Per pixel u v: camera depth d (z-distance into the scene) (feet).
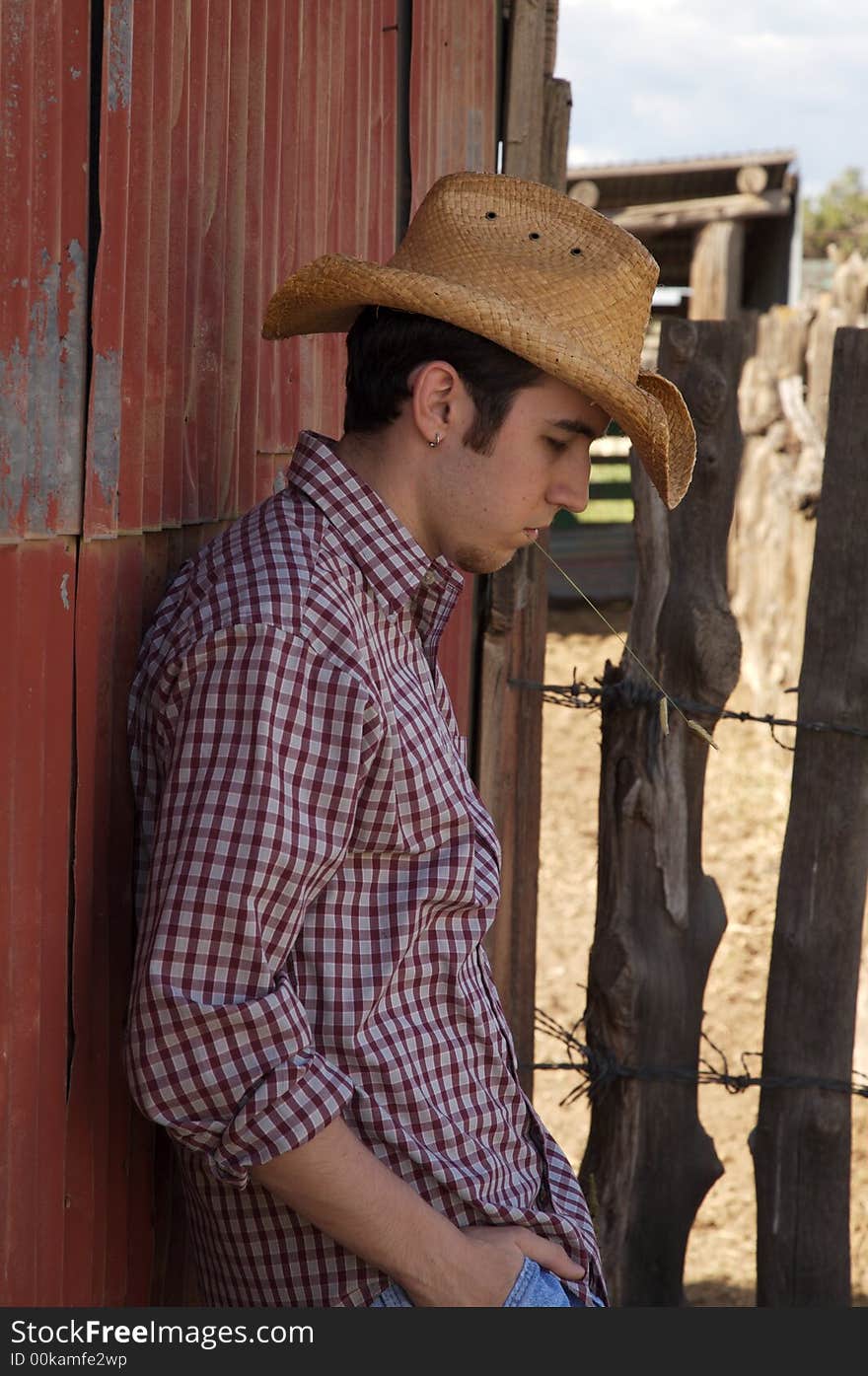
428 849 7.40
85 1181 7.87
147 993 6.51
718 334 13.66
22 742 6.98
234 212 9.12
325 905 7.20
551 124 15.33
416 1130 7.41
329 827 6.79
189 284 8.55
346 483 7.55
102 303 7.36
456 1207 7.55
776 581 37.99
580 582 51.90
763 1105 14.48
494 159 15.42
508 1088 8.13
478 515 7.74
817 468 36.70
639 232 64.08
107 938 7.92
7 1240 7.14
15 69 6.56
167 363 8.27
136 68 7.63
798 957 14.07
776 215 60.18
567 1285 8.11
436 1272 7.14
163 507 8.33
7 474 6.67
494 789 15.10
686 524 13.93
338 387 11.80
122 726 7.94
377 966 7.27
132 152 7.65
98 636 7.61
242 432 9.55
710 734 14.12
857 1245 17.71
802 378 40.45
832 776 13.78
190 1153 7.44
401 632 7.89
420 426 7.60
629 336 7.95
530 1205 8.18
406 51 12.85
